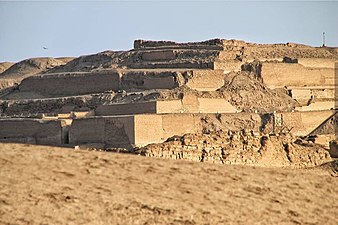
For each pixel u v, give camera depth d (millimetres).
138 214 188625
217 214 195000
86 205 188000
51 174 196875
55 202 187375
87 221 184000
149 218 188250
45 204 186250
